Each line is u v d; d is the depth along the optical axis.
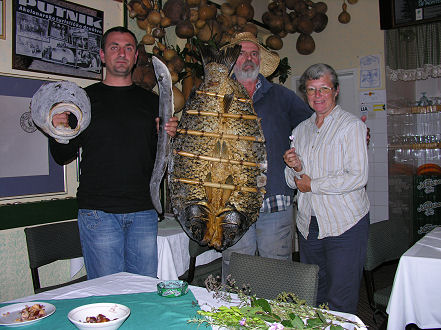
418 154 5.53
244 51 2.64
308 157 2.47
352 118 2.36
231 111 2.21
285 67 4.70
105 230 2.45
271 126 2.67
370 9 5.55
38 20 3.21
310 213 2.45
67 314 1.42
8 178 3.08
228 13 4.58
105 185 2.47
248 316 1.22
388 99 5.52
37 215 3.25
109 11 3.75
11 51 3.08
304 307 1.37
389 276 4.79
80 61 3.52
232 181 2.19
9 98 3.07
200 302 1.52
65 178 3.46
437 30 5.19
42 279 3.38
